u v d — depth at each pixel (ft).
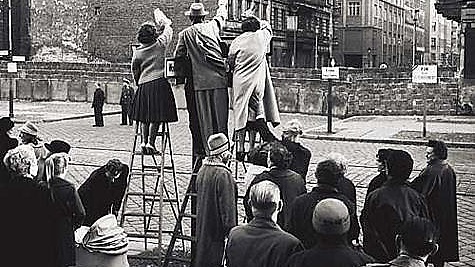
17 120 115.14
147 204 47.21
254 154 27.48
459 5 124.98
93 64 166.09
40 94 168.55
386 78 139.85
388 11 339.57
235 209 27.78
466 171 67.62
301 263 16.99
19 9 213.87
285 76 152.25
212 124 30.91
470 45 132.46
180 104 149.18
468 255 36.11
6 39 209.56
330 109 101.09
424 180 29.55
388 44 340.18
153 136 33.65
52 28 213.87
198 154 31.78
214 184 27.53
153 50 32.24
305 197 22.26
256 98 31.07
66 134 96.84
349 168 68.44
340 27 313.32
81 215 23.34
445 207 29.27
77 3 214.69
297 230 21.93
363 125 115.96
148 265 32.04
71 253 22.94
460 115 136.15
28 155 21.43
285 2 227.40
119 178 28.84
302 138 97.86
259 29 31.35
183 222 42.14
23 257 20.27
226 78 31.24
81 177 60.59
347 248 17.11
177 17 200.75
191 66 31.22
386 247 23.72
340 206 17.15
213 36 31.04
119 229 25.00
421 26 401.70
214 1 187.83
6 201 20.51
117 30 211.61
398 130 105.91
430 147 30.07
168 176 59.98
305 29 242.37
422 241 17.08
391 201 23.80
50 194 21.36
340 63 315.17
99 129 105.29
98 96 109.50
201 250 27.96
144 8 207.31
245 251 18.85
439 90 138.00
